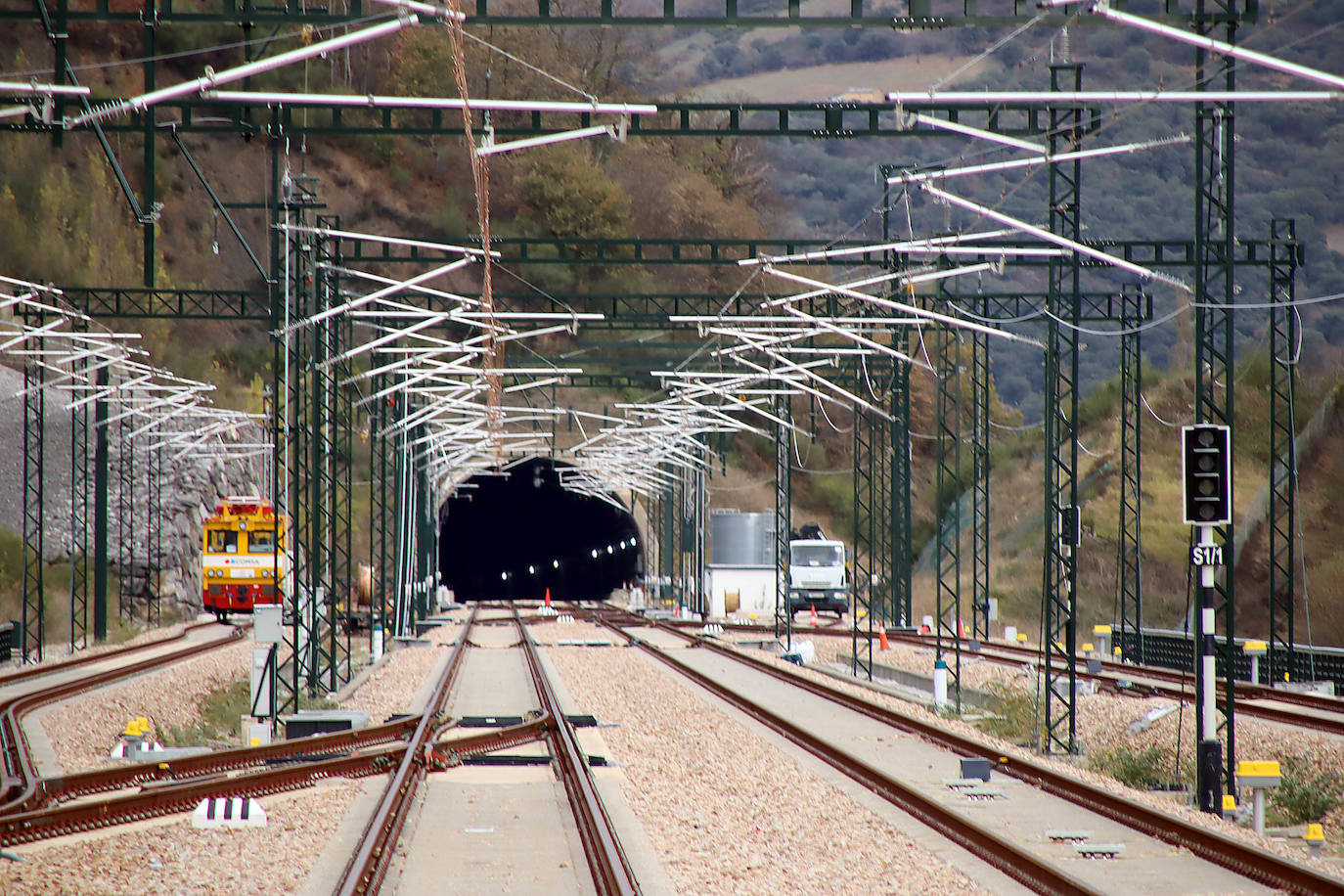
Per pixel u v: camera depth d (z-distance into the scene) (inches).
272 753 2856.8
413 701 4252.0
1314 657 4778.5
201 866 1776.6
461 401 6811.0
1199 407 3065.9
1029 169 3494.1
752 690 4626.0
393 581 7716.5
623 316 5738.2
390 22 2300.7
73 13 3006.9
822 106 3304.6
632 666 5664.4
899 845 1941.4
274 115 3449.8
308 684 4426.7
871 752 3041.3
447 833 2033.7
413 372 5472.4
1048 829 2080.5
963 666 5398.6
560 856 1867.6
